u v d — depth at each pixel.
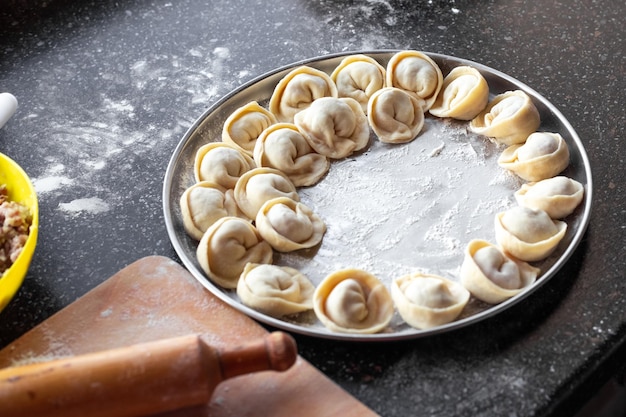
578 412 0.80
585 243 0.84
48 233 0.88
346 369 0.77
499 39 1.04
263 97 0.97
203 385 0.70
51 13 1.11
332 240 0.86
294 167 0.90
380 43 1.05
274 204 0.86
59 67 1.05
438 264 0.83
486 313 0.77
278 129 0.92
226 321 0.79
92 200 0.91
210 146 0.91
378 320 0.79
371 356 0.77
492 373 0.76
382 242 0.85
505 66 1.01
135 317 0.80
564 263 0.81
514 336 0.78
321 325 0.80
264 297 0.79
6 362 0.77
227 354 0.71
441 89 0.97
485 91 0.94
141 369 0.69
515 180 0.89
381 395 0.75
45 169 0.94
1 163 0.86
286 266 0.84
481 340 0.78
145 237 0.87
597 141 0.93
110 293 0.81
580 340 0.78
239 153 0.90
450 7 1.08
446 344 0.78
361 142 0.93
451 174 0.90
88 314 0.80
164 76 1.03
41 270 0.85
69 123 0.98
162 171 0.93
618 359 0.79
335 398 0.74
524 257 0.82
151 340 0.78
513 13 1.07
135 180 0.92
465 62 0.97
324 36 1.06
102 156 0.95
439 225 0.86
